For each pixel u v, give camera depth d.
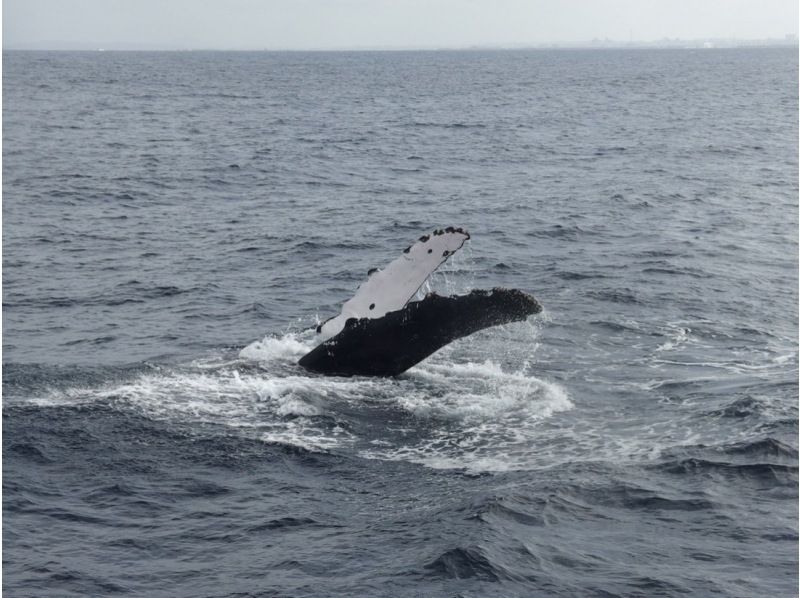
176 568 10.98
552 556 11.11
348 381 16.45
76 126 72.38
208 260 28.61
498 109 95.19
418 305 16.08
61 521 12.07
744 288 25.11
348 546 11.40
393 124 78.00
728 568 10.89
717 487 12.81
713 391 16.72
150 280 26.06
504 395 16.17
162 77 162.62
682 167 50.78
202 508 12.45
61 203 38.62
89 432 14.48
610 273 26.67
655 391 16.77
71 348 19.97
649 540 11.49
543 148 60.44
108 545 11.51
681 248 29.95
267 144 61.97
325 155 56.31
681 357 18.98
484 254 29.14
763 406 15.60
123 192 41.50
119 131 69.44
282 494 12.84
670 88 132.00
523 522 11.87
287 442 14.27
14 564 11.04
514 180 46.28
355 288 25.42
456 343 18.75
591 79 160.50
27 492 12.76
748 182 44.94
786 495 12.64
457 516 11.98
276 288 25.34
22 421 14.79
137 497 12.72
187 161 52.19
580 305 23.03
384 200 40.12
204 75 174.62
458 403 15.76
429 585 10.52
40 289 25.17
